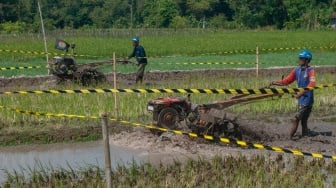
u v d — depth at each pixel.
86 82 32.69
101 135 21.03
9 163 17.84
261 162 16.86
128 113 23.61
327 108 26.12
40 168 17.05
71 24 164.25
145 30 114.94
